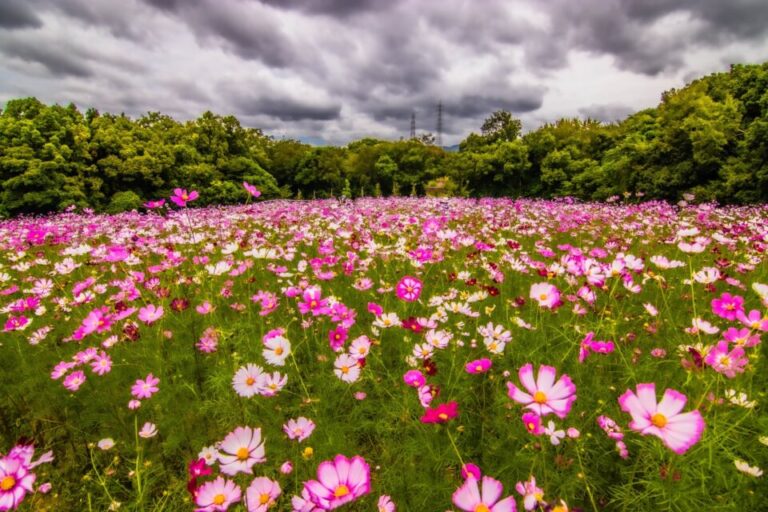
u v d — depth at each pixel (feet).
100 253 12.79
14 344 8.71
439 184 76.54
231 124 91.76
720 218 25.14
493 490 2.76
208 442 5.65
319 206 36.88
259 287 11.41
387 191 118.32
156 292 9.24
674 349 7.02
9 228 27.07
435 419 3.67
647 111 73.31
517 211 31.73
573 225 22.75
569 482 4.53
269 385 4.81
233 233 19.83
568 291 9.30
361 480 2.89
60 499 5.08
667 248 15.23
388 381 6.91
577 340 7.07
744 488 4.31
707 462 4.46
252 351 7.69
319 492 2.83
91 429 6.35
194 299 9.94
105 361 6.39
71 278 12.43
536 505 3.57
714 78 56.65
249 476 4.86
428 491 4.66
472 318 8.79
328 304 6.97
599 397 5.93
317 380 6.87
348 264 11.04
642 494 4.36
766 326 4.63
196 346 7.47
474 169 91.09
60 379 7.40
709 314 8.32
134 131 71.56
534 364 6.91
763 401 5.29
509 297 9.93
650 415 2.71
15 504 3.20
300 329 8.66
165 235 20.63
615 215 28.35
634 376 6.01
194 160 80.94
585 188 67.92
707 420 4.48
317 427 5.64
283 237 19.44
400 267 12.66
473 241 13.57
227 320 8.86
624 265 6.43
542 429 4.15
